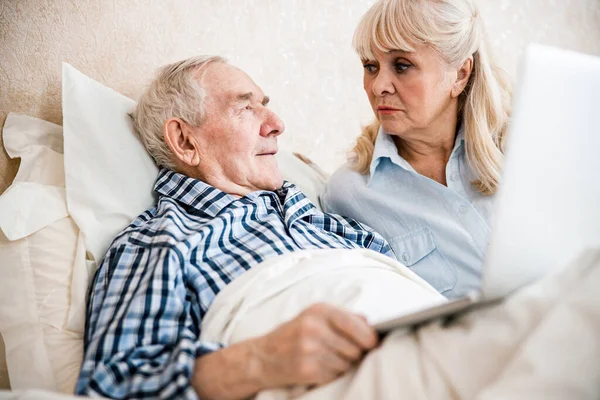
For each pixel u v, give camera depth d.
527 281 0.75
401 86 1.33
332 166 1.83
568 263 0.75
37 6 1.45
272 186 1.35
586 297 0.67
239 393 0.81
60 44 1.48
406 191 1.44
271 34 1.77
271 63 1.77
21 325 1.12
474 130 1.38
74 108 1.31
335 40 1.83
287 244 1.18
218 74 1.34
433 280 1.38
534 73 0.67
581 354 0.64
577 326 0.65
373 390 0.73
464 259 1.36
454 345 0.72
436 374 0.72
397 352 0.75
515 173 0.69
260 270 1.01
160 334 0.93
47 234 1.19
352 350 0.77
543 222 0.71
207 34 1.69
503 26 1.99
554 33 2.03
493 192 1.38
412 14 1.27
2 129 1.37
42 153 1.33
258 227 1.22
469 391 0.69
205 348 0.85
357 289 0.95
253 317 0.94
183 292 1.00
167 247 1.03
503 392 0.63
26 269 1.16
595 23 2.05
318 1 1.81
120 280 1.04
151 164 1.37
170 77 1.36
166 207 1.21
